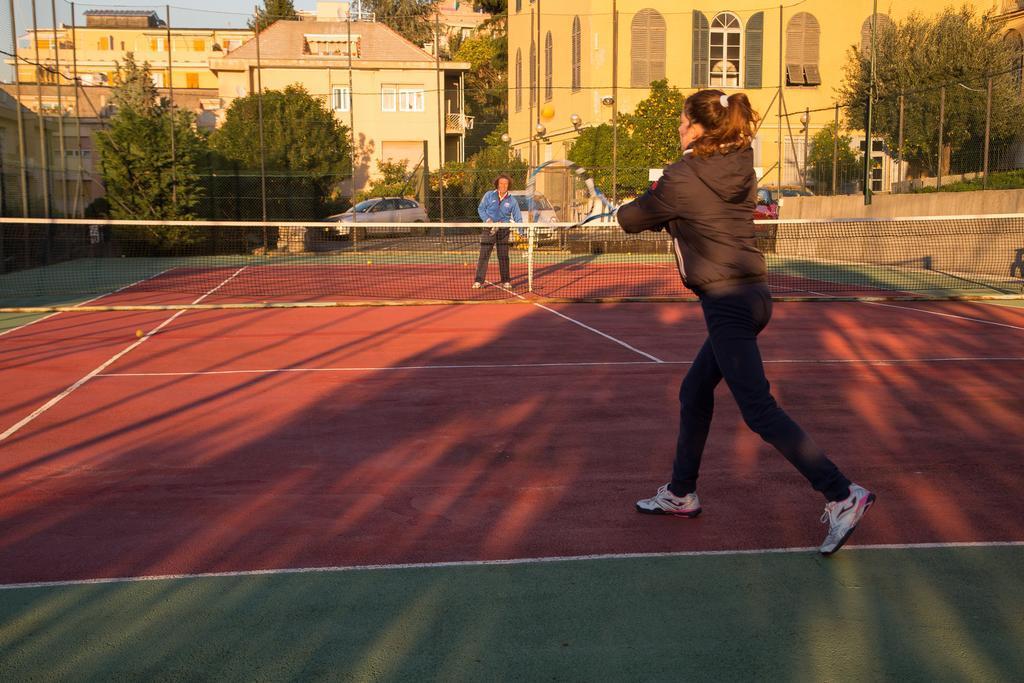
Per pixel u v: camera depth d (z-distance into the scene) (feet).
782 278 60.08
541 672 9.35
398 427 19.67
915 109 75.77
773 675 9.30
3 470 16.49
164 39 226.99
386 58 140.46
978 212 61.05
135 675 9.32
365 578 11.69
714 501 14.71
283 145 100.73
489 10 177.99
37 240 70.59
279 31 142.41
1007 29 96.17
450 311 41.04
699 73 103.71
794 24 104.12
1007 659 9.62
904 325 36.24
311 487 15.52
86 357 28.71
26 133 75.82
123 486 15.57
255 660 9.62
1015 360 27.94
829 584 11.51
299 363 27.61
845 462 16.92
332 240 96.22
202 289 52.95
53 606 10.92
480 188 101.96
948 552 12.57
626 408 21.45
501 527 13.55
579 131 96.07
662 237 83.35
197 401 22.27
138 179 81.82
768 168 104.83
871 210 72.28
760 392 12.27
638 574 11.82
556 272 64.69
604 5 102.53
